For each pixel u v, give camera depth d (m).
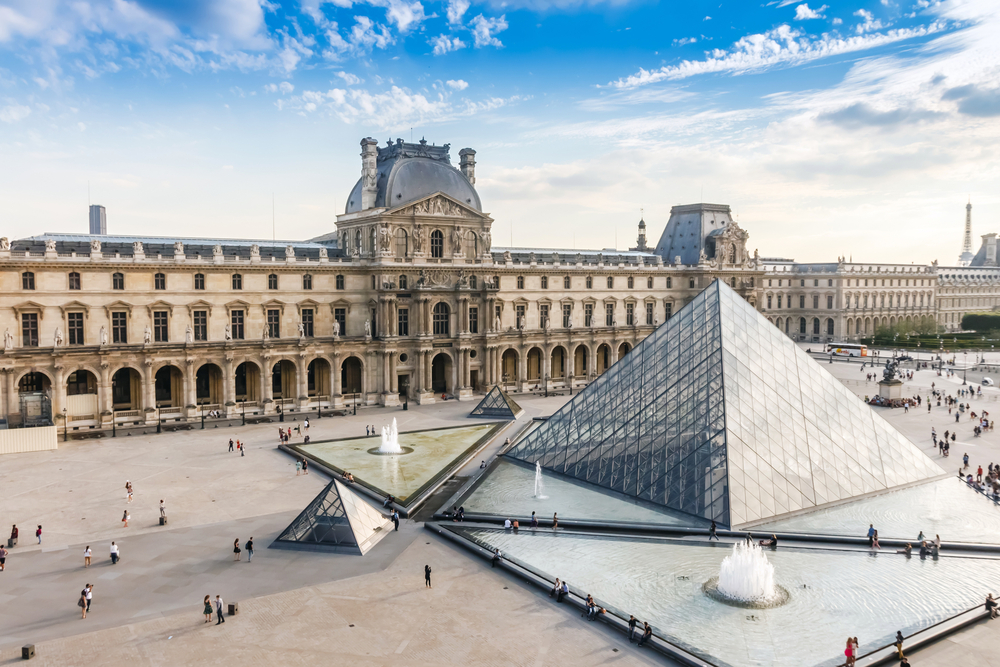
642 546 60.88
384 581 54.62
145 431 106.06
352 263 128.50
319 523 61.66
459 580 54.94
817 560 57.84
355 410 124.81
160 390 119.44
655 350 83.06
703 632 46.22
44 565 57.19
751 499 65.25
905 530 64.06
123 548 60.94
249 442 100.31
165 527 66.06
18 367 99.56
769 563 53.44
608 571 55.78
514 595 52.28
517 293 148.00
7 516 68.75
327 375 131.25
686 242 182.38
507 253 145.50
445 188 137.38
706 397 72.06
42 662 42.56
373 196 135.62
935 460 91.44
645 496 70.69
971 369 185.12
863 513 68.19
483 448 97.12
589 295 158.00
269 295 121.00
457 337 135.38
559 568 56.50
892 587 52.94
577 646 44.97
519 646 44.84
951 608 49.72
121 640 45.31
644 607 49.75
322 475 83.44
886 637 45.56
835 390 81.44
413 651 44.12
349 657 43.41
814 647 44.34
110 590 52.72
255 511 70.62
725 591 51.88
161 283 111.50
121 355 106.88
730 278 177.75
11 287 100.19
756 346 78.94
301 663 42.72
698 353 76.88
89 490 77.00
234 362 116.06
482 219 139.75
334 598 51.59
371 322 131.62
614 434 79.06
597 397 84.94
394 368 130.75
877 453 77.75
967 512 69.00
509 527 65.19
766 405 73.50
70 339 105.12
